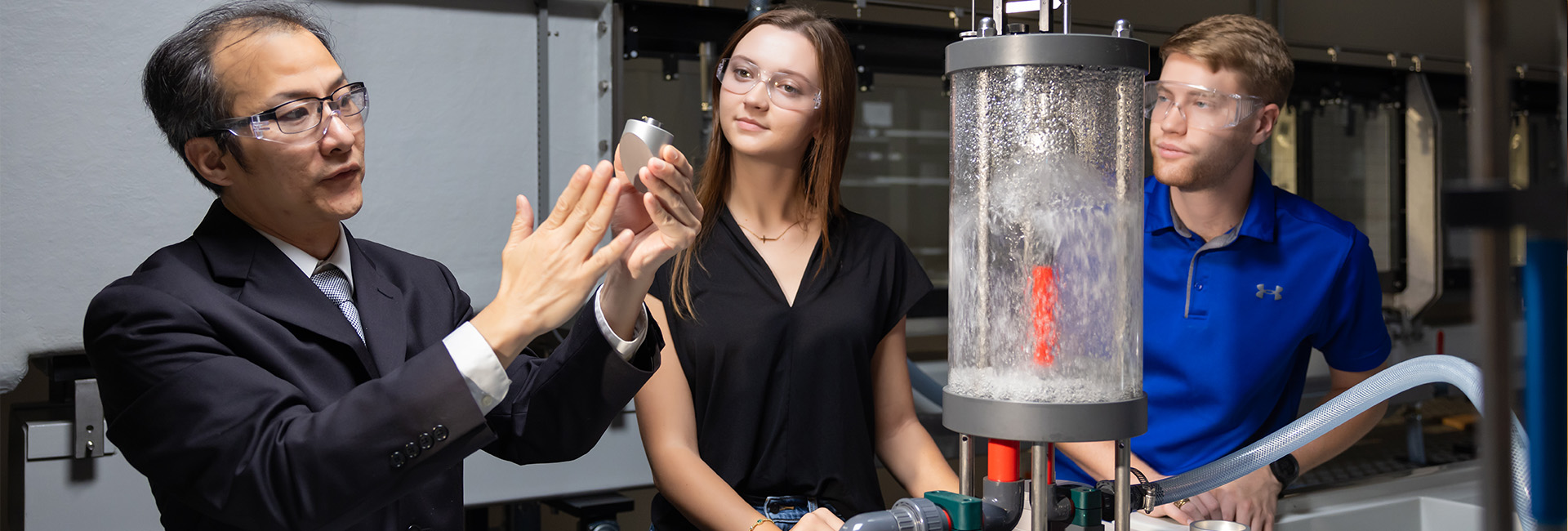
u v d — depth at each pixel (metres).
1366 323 1.57
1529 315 0.33
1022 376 0.61
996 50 0.60
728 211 1.38
